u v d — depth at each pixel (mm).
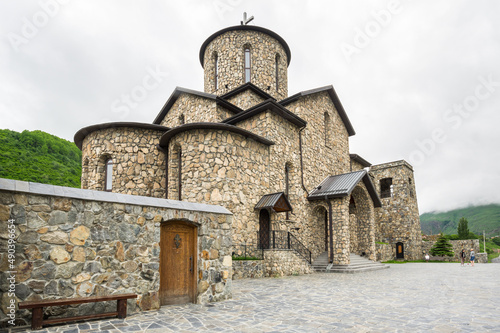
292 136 17828
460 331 5238
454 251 33156
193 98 18641
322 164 20562
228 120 17266
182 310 6637
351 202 21906
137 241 6500
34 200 5359
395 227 31922
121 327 5285
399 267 20906
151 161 15945
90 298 5410
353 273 15625
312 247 18172
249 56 22078
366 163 27672
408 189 32156
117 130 15875
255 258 13242
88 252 5836
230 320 5875
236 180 13742
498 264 24219
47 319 5262
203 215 7664
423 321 5891
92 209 6000
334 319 6012
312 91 19719
